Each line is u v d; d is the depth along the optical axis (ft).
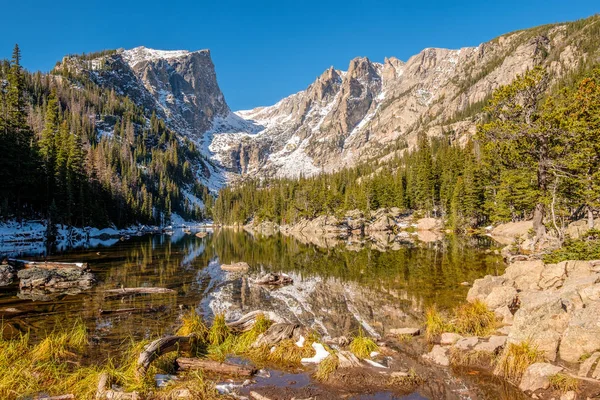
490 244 153.58
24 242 176.04
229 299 65.77
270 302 63.52
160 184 558.97
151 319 50.24
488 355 32.63
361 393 26.45
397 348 37.47
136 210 371.56
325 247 176.55
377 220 311.47
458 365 31.73
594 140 80.74
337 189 481.87
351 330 46.19
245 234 316.40
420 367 31.58
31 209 224.74
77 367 31.27
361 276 88.33
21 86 260.62
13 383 26.86
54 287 73.77
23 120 231.30
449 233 237.25
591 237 69.10
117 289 71.56
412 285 73.20
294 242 215.10
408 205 353.72
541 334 30.76
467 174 244.63
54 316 51.49
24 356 32.17
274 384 27.99
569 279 47.50
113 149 503.61
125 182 368.68
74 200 232.32
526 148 93.66
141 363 28.17
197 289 74.74
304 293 71.05
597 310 30.22
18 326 46.21
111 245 183.73
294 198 442.09
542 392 25.40
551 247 81.66
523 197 119.24
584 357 28.43
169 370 30.27
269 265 114.01
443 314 50.21
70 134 278.46
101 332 43.52
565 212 101.04
